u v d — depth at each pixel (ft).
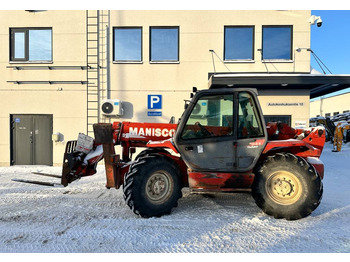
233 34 27.20
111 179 12.65
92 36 27.14
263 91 26.63
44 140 27.55
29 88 27.30
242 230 10.21
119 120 27.45
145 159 11.66
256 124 11.89
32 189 16.65
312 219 11.32
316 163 12.64
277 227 10.48
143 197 11.35
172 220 11.25
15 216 11.76
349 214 11.89
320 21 25.45
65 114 27.32
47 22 27.22
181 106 27.35
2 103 27.30
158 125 14.17
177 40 27.37
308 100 26.32
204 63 27.04
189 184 11.94
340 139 38.11
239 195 15.19
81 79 27.35
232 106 11.92
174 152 12.82
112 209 12.76
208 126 12.01
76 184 18.08
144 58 27.27
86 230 10.22
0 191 16.15
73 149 14.12
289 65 26.63
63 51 27.27
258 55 26.78
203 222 11.03
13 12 27.30
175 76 27.22
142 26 27.17
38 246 8.96
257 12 26.63
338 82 22.44
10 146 27.37
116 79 27.45
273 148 12.08
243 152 11.78
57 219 11.39
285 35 26.91
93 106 27.37
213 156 11.89
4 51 27.43
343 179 19.21
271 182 11.46
